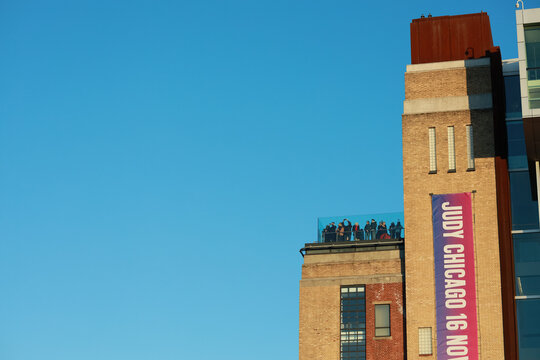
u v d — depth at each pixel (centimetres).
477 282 5731
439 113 6262
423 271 5894
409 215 6050
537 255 5653
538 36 5672
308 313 6312
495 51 6284
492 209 5878
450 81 6338
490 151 6034
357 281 6300
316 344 6203
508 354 5462
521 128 6028
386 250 6356
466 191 5981
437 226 5953
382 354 6028
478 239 5828
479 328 5622
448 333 5678
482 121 6141
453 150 6141
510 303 5572
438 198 6022
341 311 6256
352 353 6109
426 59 6525
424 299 5828
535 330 5472
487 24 6519
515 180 5891
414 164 6175
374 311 6172
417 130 6262
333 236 6612
